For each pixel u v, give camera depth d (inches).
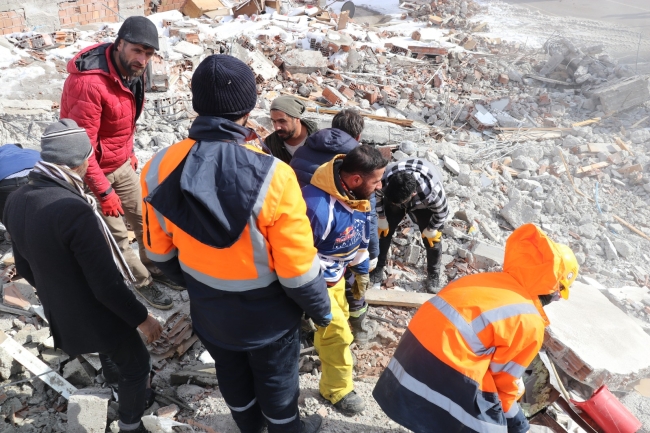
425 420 104.3
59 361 143.3
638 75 382.0
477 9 612.7
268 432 116.6
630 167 270.4
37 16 341.4
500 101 338.3
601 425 129.6
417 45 403.2
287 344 99.7
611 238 230.7
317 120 268.5
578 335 155.7
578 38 530.9
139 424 124.6
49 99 263.0
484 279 107.3
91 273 99.9
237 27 383.9
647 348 155.4
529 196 250.5
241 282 88.9
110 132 144.7
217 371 106.9
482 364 100.7
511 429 112.4
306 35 371.9
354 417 131.3
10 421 130.0
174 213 83.4
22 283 163.9
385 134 258.7
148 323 112.2
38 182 100.8
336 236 111.6
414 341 106.7
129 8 392.5
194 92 82.8
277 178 81.9
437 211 161.9
